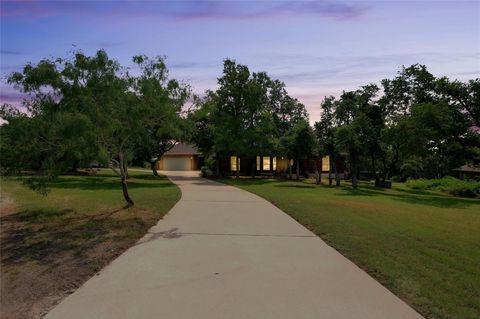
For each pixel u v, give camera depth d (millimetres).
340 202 14195
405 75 28422
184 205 12242
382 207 13203
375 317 3863
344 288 4680
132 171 42281
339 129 23734
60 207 11773
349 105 26797
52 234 7965
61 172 9906
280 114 38406
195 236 7621
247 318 3818
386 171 30469
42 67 8969
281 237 7586
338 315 3900
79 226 8734
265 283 4844
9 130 9125
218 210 11211
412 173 42344
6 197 14430
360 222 9516
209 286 4730
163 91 11383
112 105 9938
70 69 9375
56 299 4387
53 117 9219
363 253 6375
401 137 25062
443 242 7461
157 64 11375
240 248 6660
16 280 5148
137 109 10414
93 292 4547
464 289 4711
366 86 27094
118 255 6203
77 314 3943
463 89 24625
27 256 6328
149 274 5195
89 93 9500
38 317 3928
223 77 31266
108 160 10367
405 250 6660
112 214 10367
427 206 14805
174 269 5414
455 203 16703
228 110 31250
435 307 4125
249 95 30734
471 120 25500
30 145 9250
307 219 9672
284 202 13258
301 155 27047
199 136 32969
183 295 4430
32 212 10859
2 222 9438
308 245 6926
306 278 5051
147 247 6703
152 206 11883
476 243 7477
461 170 38188
